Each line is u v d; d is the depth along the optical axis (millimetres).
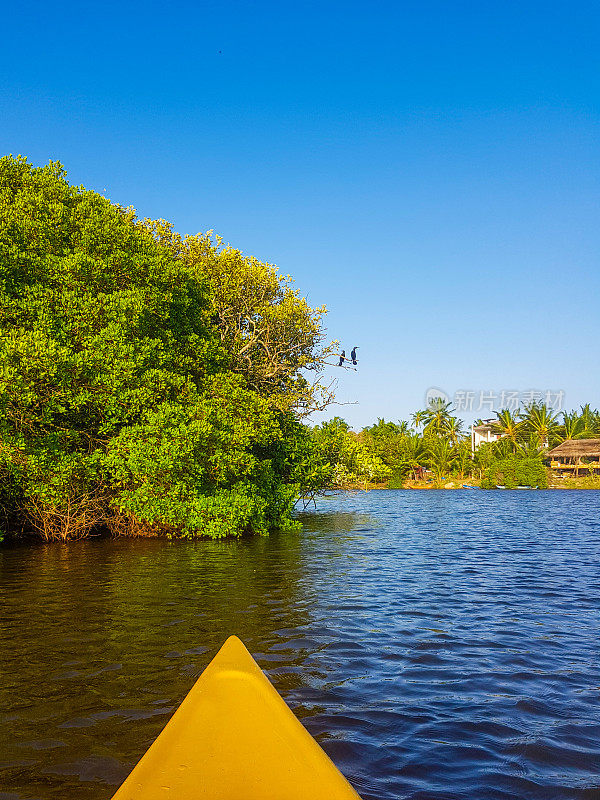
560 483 83000
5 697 5395
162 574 12070
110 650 6816
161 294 18500
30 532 18109
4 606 9031
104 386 16312
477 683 5988
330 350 26219
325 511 36562
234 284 24484
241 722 2262
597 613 9266
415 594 10594
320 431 30906
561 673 6328
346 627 8117
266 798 1864
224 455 18094
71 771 4035
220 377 19859
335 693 5645
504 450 88375
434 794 3838
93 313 16625
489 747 4535
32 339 14633
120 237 18625
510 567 14141
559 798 3812
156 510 17500
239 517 19078
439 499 55219
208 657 6566
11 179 19203
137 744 4441
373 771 4133
